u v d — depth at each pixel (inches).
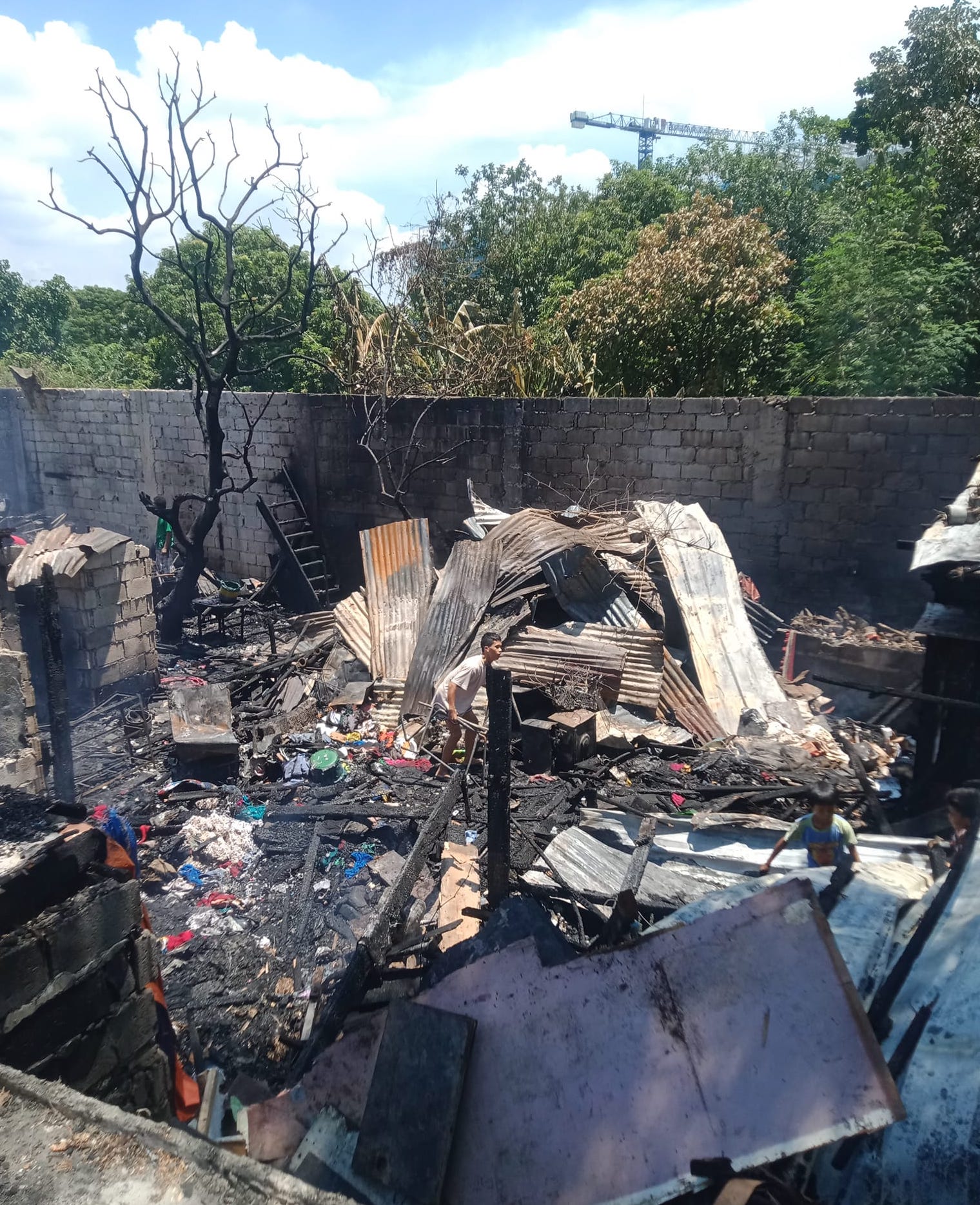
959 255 664.4
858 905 129.6
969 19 824.9
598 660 338.3
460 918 200.4
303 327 505.7
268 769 313.7
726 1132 95.4
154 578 536.7
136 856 190.4
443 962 135.0
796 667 373.7
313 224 482.3
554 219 1099.3
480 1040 117.3
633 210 1178.6
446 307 772.6
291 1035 184.5
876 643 356.2
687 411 435.2
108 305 1450.5
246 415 506.6
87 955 123.0
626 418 454.6
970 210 664.4
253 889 243.9
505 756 171.3
